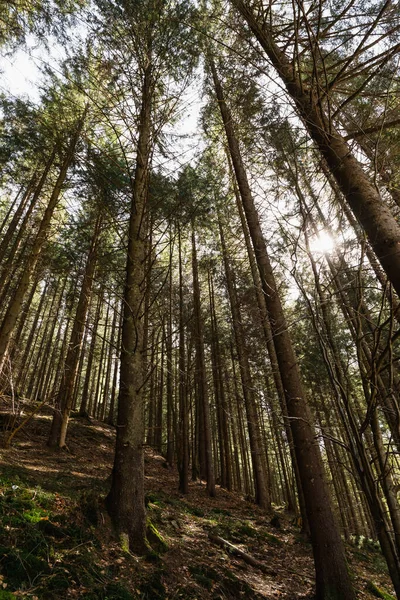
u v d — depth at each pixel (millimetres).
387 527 1132
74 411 17641
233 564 5180
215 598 3748
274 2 2529
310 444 4941
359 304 1377
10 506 3734
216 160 7523
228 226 9852
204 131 6047
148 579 3486
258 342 9500
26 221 10336
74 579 2980
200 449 17016
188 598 3500
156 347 4609
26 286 7836
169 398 12836
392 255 1858
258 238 5820
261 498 12023
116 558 3578
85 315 11336
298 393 5164
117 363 20625
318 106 2145
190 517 7227
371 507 1181
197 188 6277
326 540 4516
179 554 4504
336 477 11344
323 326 1493
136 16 4254
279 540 7688
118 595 2994
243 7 2668
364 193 2070
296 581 5328
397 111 2285
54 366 22500
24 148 6812
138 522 4082
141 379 4660
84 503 4086
